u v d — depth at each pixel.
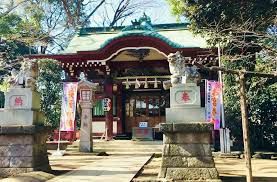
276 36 13.42
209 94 16.97
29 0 23.33
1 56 22.34
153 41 20.55
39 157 9.88
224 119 17.72
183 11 18.08
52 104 25.83
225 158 15.52
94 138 22.02
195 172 8.42
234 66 17.22
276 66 13.38
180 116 8.91
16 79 9.95
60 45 30.91
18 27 22.20
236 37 14.66
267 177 9.46
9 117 9.69
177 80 9.15
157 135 22.30
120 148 18.48
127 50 21.14
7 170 9.36
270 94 18.48
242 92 7.16
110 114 21.88
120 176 8.96
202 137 8.62
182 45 21.83
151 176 9.12
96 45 24.62
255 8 15.20
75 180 8.45
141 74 22.94
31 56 22.02
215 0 16.14
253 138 18.98
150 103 23.62
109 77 22.16
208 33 16.75
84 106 17.03
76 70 22.47
